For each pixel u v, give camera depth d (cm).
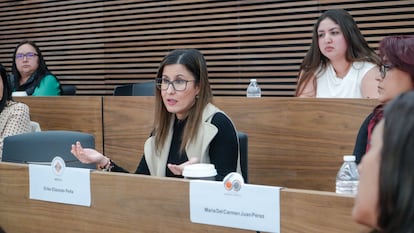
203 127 218
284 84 545
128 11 632
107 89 659
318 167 291
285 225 131
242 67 566
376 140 80
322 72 322
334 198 123
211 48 583
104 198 163
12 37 732
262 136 309
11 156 250
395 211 74
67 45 685
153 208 153
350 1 499
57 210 174
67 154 248
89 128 380
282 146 302
